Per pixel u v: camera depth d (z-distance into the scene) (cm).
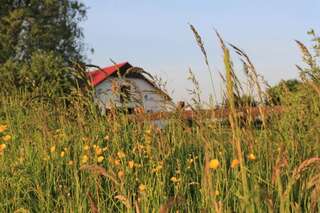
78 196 359
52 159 459
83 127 510
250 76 307
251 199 225
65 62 4169
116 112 502
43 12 4338
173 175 411
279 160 241
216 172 330
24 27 4209
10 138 516
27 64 3778
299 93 445
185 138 482
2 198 393
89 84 518
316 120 399
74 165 409
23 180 410
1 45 4066
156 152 414
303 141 386
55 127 559
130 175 379
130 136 495
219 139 356
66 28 4394
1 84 788
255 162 323
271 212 218
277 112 417
